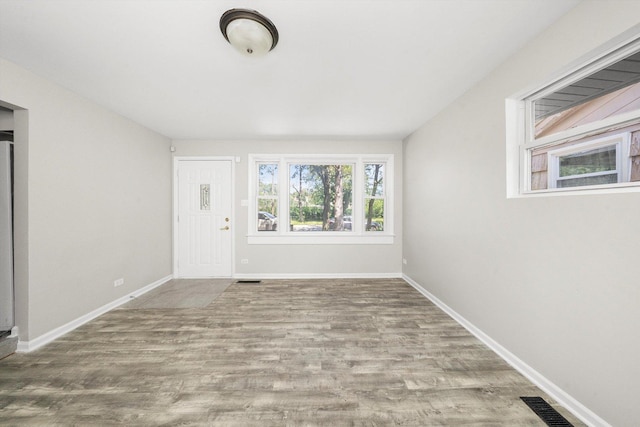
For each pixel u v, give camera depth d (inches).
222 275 159.3
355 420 52.7
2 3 51.1
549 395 59.2
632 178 48.3
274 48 67.0
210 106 105.7
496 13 54.9
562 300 56.8
